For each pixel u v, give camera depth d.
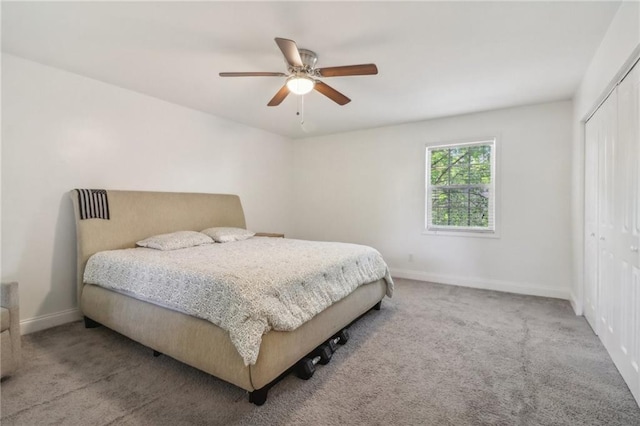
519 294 3.72
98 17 1.98
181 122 3.79
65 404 1.69
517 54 2.44
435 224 4.38
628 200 1.86
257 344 1.58
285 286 1.89
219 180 4.30
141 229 3.23
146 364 2.11
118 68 2.75
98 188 3.06
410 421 1.56
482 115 3.96
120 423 1.55
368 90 3.21
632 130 1.79
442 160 4.31
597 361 2.13
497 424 1.54
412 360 2.16
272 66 2.69
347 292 2.45
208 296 1.81
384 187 4.71
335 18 1.98
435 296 3.63
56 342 2.44
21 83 2.57
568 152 3.51
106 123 3.11
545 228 3.65
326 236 5.28
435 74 2.81
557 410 1.63
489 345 2.38
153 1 1.82
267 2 1.83
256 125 4.69
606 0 1.80
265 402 1.70
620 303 1.98
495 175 3.91
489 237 3.95
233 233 3.67
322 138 5.30
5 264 2.52
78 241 2.78
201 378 1.94
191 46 2.35
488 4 1.84
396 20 2.00
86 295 2.66
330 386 1.86
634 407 1.66
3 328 1.87
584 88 2.81
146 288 2.16
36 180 2.67
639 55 1.68
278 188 5.30
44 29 2.12
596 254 2.56
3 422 1.55
